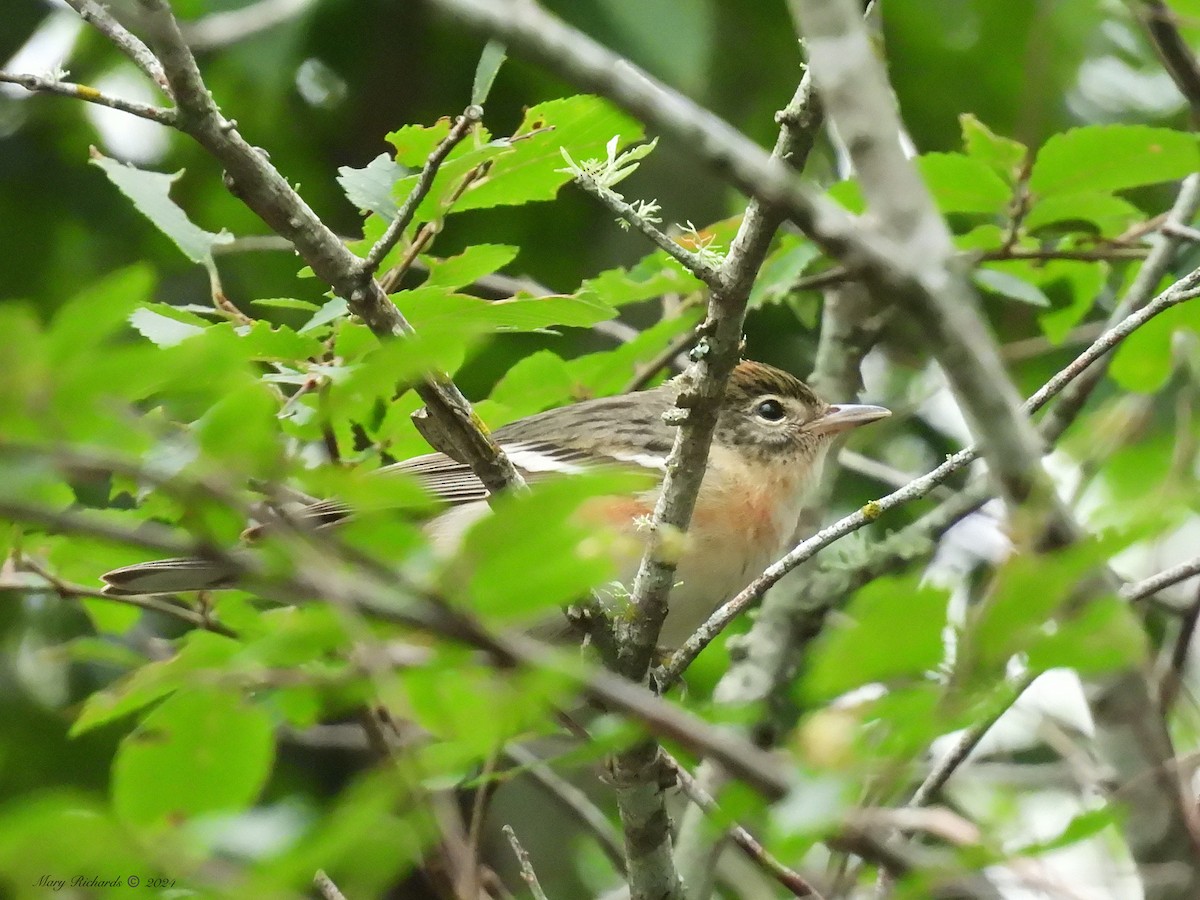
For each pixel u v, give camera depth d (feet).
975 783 33.78
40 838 17.17
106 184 53.26
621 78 18.25
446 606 17.19
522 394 40.45
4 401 15.99
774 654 42.29
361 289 26.25
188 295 52.42
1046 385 29.53
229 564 17.21
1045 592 17.44
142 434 17.46
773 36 52.21
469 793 46.14
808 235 19.38
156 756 20.40
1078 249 41.22
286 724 35.27
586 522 16.98
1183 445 39.65
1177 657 32.19
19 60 52.54
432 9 18.24
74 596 33.91
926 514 48.65
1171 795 25.63
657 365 42.93
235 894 17.25
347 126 54.13
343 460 31.48
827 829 18.37
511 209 53.98
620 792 28.84
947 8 52.39
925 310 18.33
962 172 37.35
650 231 25.94
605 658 27.81
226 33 42.70
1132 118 54.80
